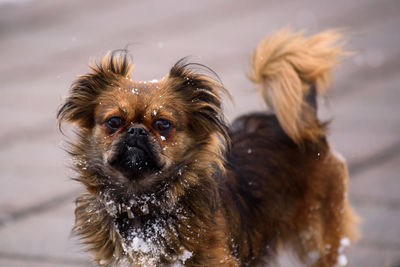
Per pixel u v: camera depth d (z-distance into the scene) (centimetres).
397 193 1107
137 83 720
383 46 1902
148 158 671
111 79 724
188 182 701
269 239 816
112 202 704
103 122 695
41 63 1877
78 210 732
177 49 1909
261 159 822
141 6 2386
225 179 757
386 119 1444
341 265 895
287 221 831
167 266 701
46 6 2406
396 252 923
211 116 719
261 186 804
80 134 719
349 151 1284
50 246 966
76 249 954
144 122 683
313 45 907
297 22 2102
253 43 1911
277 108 838
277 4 2345
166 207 702
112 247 711
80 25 2192
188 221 696
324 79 897
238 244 758
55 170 1253
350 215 933
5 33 2158
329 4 2306
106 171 700
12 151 1345
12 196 1145
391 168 1209
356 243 952
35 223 1043
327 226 880
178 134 698
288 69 851
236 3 2391
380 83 1669
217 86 736
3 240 985
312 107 870
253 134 849
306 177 845
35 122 1495
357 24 2072
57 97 1634
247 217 775
